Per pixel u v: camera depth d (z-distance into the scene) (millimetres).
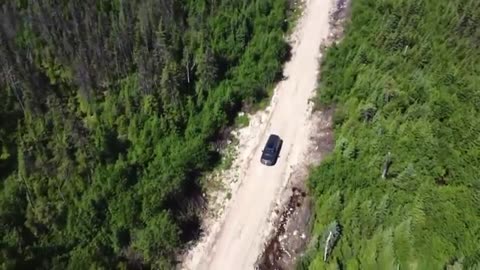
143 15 57000
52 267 40688
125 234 43656
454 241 34844
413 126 43344
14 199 43250
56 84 53156
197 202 47812
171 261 44188
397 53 51344
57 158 46188
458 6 53344
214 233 46062
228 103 52875
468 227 35531
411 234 35531
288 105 54562
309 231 43844
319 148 50125
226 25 58562
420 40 51719
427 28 53156
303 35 62031
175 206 46281
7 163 46188
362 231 38719
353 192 41875
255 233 45562
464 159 40125
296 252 43438
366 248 36969
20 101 49812
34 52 54750
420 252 34719
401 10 55062
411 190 39406
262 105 54656
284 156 50250
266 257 43844
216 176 49812
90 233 43031
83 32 56844
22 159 45312
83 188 45062
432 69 48625
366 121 46844
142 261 43062
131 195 45000
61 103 51562
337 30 62375
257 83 54719
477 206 36688
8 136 47719
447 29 52062
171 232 43344
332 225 38531
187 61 53281
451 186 38844
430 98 45500
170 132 50250
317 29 62750
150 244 42750
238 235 45625
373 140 44062
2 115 48844
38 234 42469
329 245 38469
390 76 49250
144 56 53375
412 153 41875
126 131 49969
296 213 45750
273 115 53750
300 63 58875
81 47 54031
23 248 41125
